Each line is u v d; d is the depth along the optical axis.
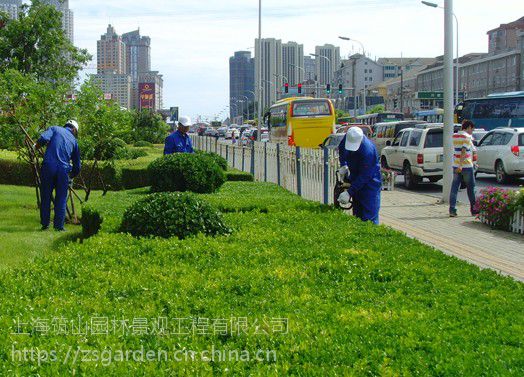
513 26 122.38
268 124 41.44
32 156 14.07
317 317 4.66
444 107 17.78
